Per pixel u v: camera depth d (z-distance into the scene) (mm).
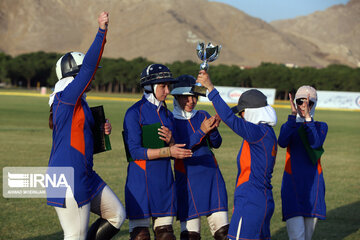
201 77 8359
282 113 74625
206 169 9859
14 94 128750
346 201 16375
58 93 7902
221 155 27641
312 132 9469
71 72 8117
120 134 38375
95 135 8352
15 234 11836
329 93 102125
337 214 14539
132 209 8859
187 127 10016
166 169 9008
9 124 44281
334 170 23375
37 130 39250
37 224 12750
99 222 8406
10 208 14383
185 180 9789
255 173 8414
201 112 10391
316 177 9734
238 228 8297
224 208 9844
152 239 11773
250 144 8398
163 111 9273
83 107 7973
